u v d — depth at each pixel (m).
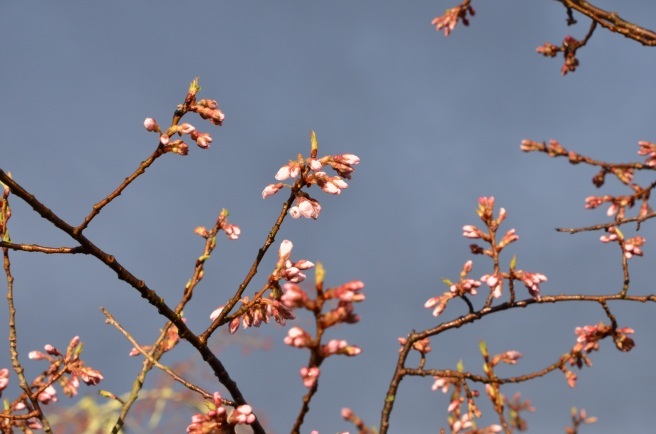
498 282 4.46
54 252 3.69
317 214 3.77
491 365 4.45
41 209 3.56
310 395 2.81
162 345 4.89
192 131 3.77
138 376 4.59
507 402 5.04
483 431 4.12
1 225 3.93
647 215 4.94
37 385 4.39
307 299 2.53
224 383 3.80
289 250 3.88
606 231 4.96
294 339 2.54
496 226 4.56
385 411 4.12
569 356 4.58
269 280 3.86
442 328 4.41
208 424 3.22
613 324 4.58
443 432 4.17
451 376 4.25
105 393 4.39
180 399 5.09
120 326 4.00
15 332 4.08
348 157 3.75
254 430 3.39
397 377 4.25
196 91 3.81
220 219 4.75
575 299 4.50
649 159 6.11
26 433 4.27
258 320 3.87
